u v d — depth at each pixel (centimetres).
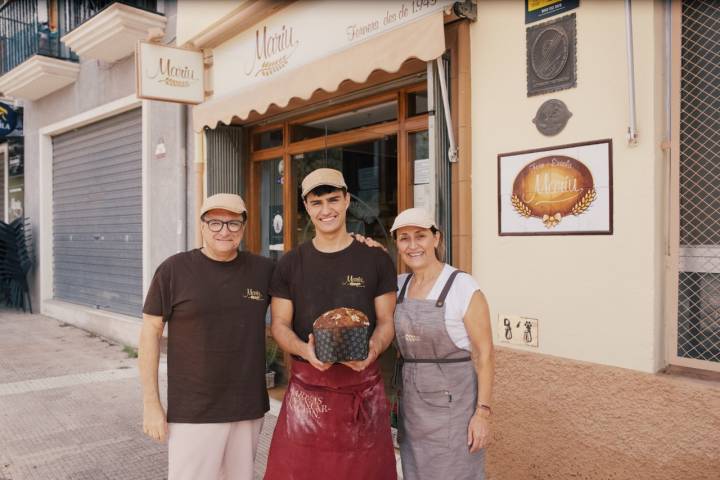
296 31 459
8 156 1157
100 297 898
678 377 268
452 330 234
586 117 292
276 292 253
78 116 908
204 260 251
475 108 341
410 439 243
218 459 250
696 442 256
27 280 1103
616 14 281
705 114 272
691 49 276
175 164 670
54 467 381
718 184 269
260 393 258
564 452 300
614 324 285
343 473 234
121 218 834
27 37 991
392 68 344
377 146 466
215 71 567
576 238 297
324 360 216
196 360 244
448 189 352
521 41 318
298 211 554
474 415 236
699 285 277
